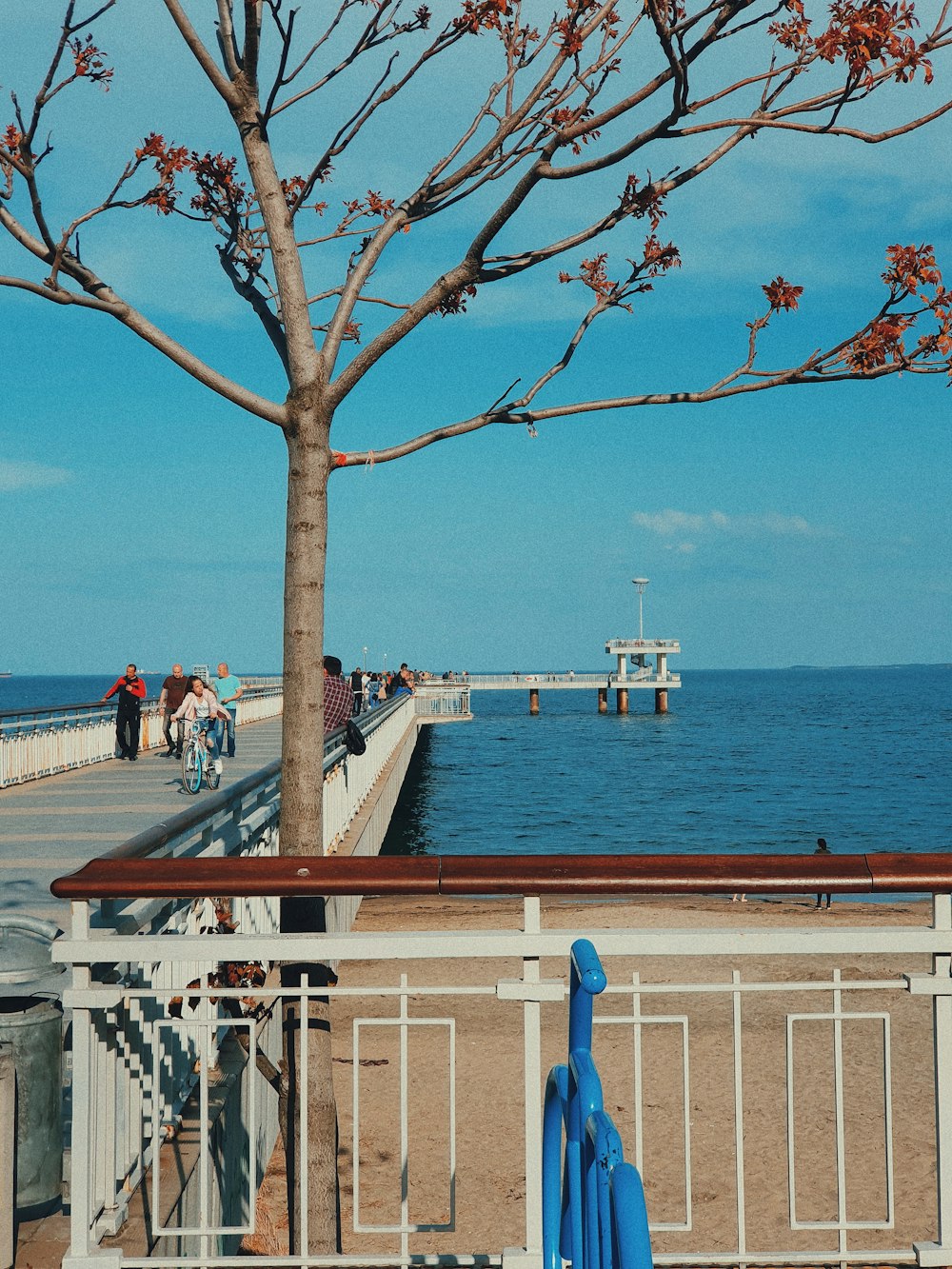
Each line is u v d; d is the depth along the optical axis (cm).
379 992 356
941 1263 354
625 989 351
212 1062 534
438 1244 663
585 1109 228
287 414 473
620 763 6825
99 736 2527
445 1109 881
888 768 6438
